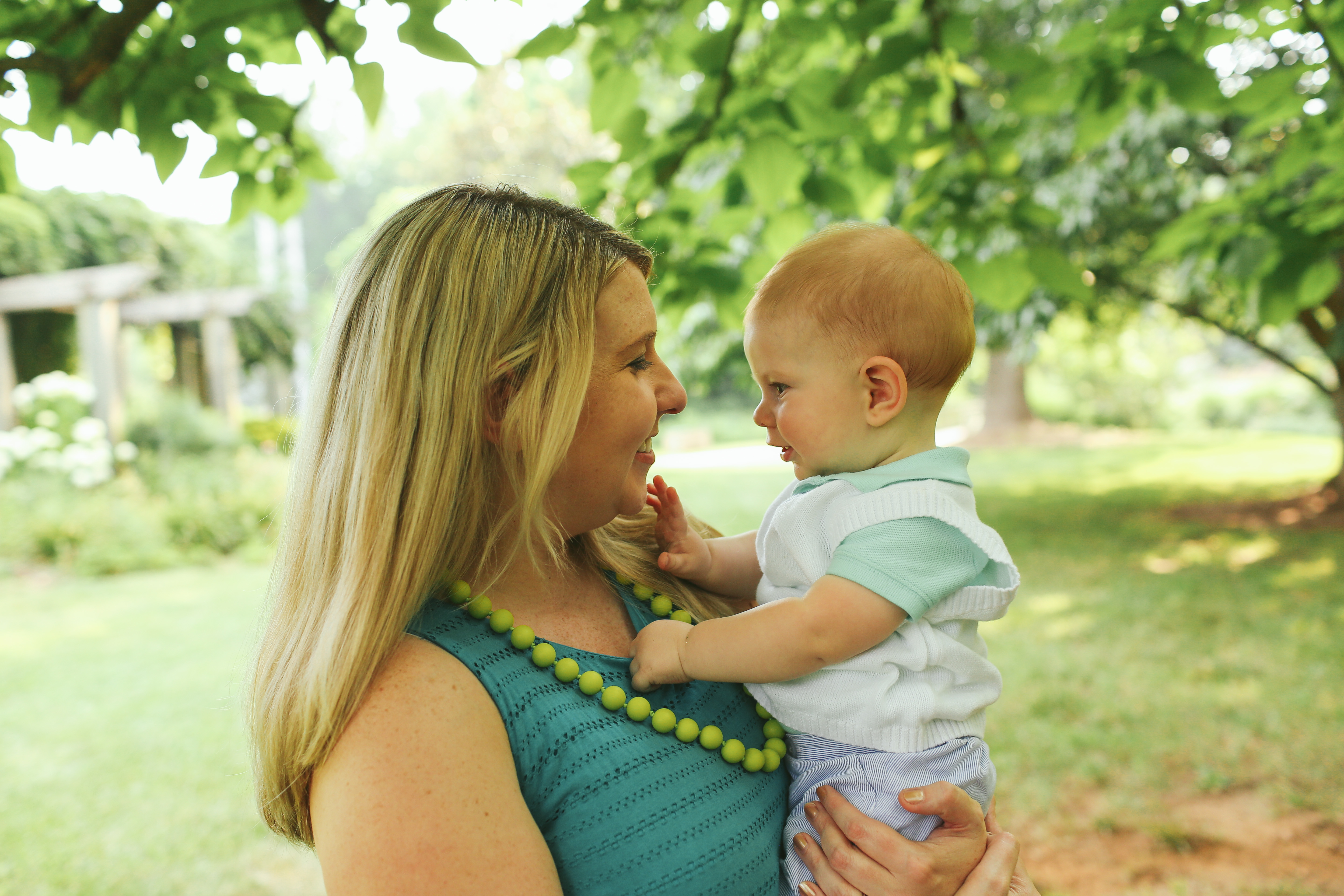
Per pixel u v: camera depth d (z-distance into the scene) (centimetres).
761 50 258
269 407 1808
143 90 192
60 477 973
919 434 125
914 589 108
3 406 1148
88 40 183
